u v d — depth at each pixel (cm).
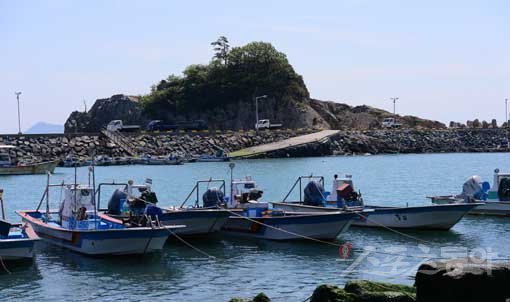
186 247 3653
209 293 2683
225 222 3981
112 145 13875
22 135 13300
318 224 3691
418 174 9650
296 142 15062
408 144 16850
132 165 12444
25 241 3077
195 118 19800
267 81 19912
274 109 19688
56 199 6669
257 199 4178
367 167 11194
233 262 3256
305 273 3003
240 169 10844
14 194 7188
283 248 3600
